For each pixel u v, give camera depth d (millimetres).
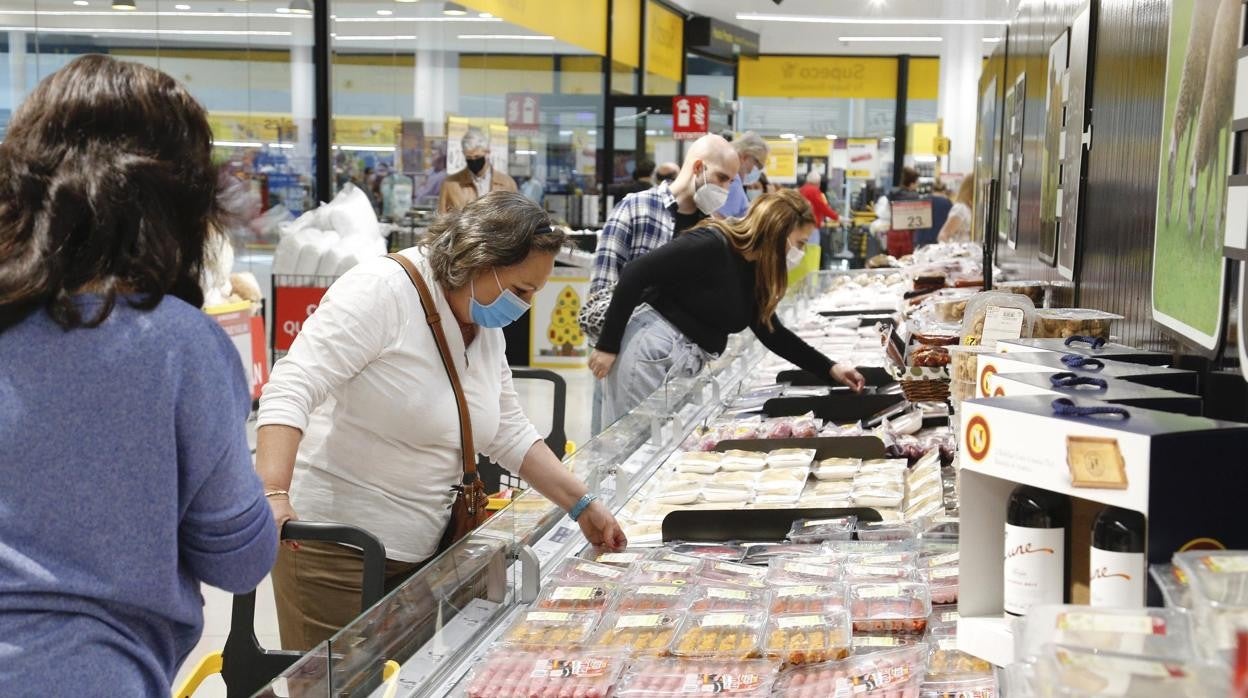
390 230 10305
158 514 1473
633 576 2434
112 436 1450
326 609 2803
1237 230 2064
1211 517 1423
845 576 2398
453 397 2715
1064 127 4562
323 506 2775
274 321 8188
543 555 2590
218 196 1612
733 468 3318
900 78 23688
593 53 14727
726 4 18844
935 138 20109
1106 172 3625
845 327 6500
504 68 12211
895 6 19062
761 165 7641
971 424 1674
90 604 1469
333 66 9391
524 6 12477
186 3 8203
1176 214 2613
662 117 14695
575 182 14367
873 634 2109
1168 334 2697
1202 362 2336
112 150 1469
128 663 1492
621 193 14516
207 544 1561
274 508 2426
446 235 2654
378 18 9875
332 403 2867
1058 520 1588
